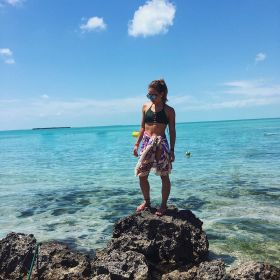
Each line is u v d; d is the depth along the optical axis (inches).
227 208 436.8
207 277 222.2
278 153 1117.1
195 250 277.9
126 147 1817.2
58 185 655.8
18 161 1213.1
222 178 667.4
